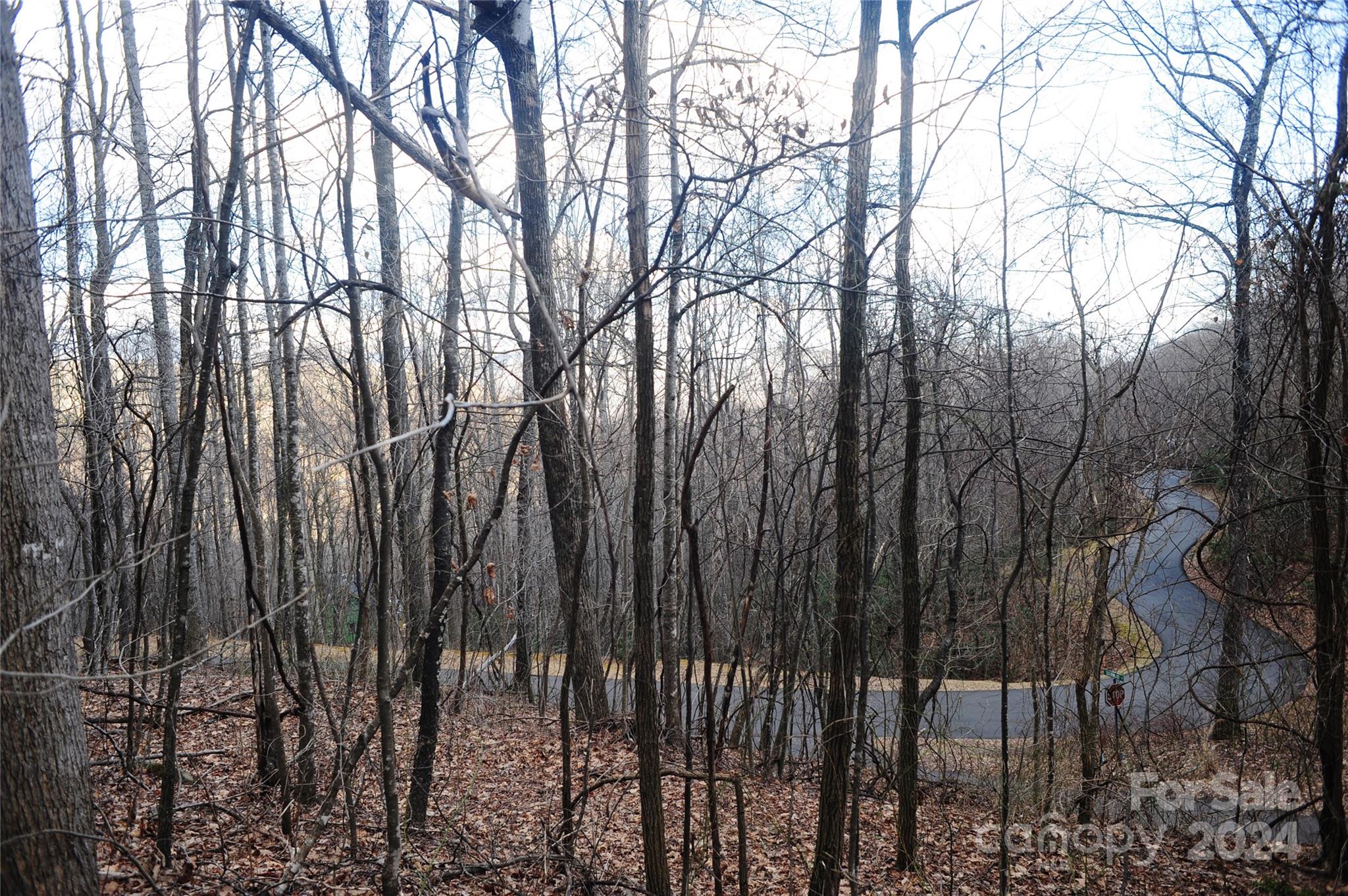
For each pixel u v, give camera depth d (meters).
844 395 6.22
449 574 7.25
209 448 17.17
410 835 7.13
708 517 14.75
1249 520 9.45
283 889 5.79
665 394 12.18
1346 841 7.30
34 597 3.86
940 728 12.10
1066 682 14.97
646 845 5.64
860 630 6.94
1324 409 7.34
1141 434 9.83
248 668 13.47
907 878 8.03
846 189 6.30
